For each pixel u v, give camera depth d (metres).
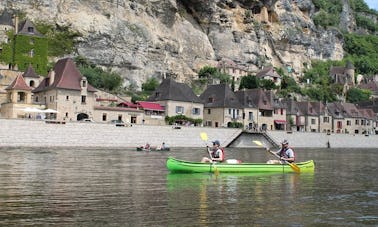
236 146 80.69
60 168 33.12
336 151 78.69
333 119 117.75
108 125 65.31
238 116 94.88
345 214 17.89
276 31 161.62
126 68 110.81
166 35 124.12
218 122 93.19
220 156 32.91
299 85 150.25
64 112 74.44
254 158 51.19
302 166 34.94
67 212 17.17
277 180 28.59
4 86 85.88
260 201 20.41
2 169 31.73
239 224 15.81
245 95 97.75
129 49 111.81
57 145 61.28
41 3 103.38
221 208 18.48
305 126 112.38
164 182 26.20
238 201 20.25
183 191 22.84
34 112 72.19
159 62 119.00
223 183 26.31
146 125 68.69
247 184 26.14
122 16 114.94
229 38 143.75
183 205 18.97
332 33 186.75
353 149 90.56
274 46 160.25
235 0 148.50
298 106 114.88
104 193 21.72
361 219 17.05
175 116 86.50
